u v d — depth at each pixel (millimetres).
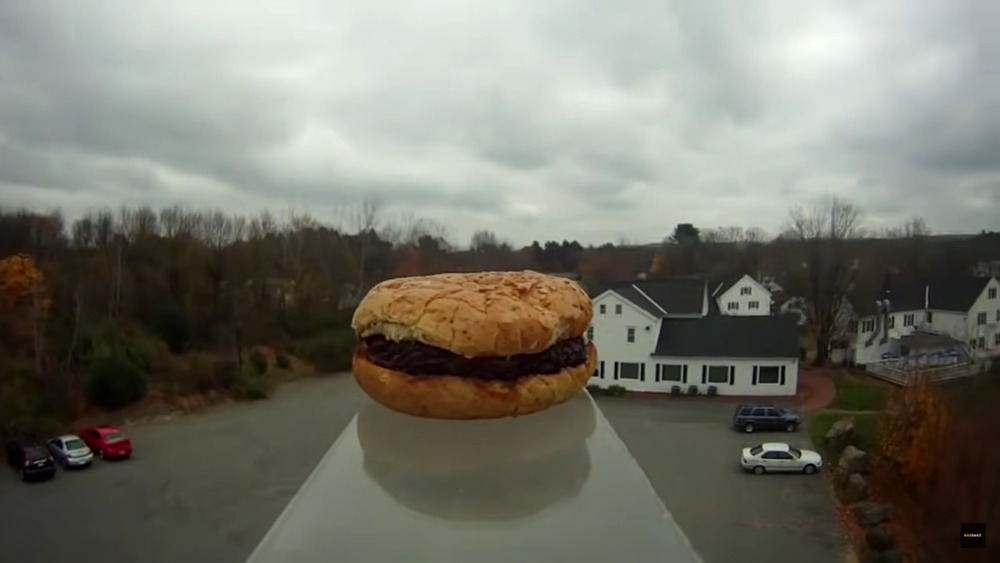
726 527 10789
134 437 17344
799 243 30656
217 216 34219
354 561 1554
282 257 32344
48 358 19062
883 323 27156
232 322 27172
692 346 22031
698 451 15031
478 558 1569
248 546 10602
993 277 29531
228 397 21703
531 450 2211
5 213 25766
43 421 16625
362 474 2012
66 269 24203
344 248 37562
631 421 17953
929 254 36938
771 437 16062
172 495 12977
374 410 2662
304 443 16734
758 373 21172
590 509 1778
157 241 28125
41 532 11219
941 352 24781
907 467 11984
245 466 14844
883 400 18891
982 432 11953
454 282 2785
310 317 30219
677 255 54250
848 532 10555
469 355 2402
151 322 24484
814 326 27266
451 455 2172
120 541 10820
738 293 34281
